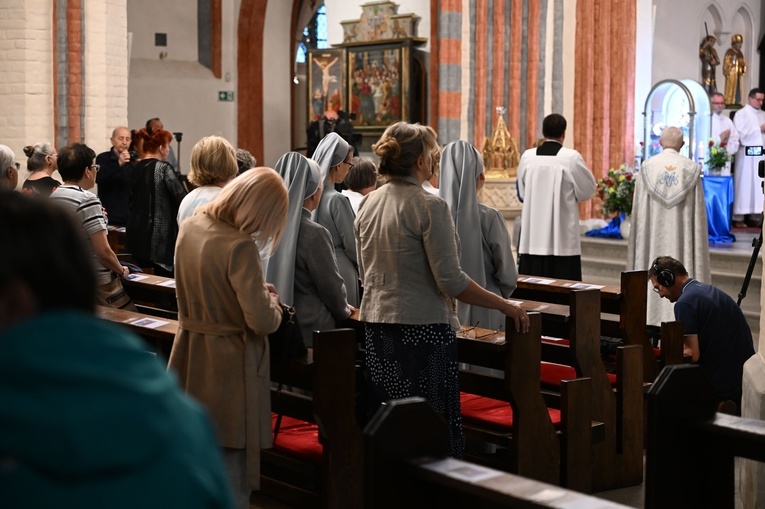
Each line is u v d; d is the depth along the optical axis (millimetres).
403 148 4082
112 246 8844
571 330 5074
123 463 1141
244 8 19734
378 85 16719
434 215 3996
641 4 15797
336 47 17297
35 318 1199
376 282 4141
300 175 4621
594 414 5117
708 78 18391
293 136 22453
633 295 5797
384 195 4148
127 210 9367
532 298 6609
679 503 2924
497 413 5098
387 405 2371
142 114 18812
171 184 7223
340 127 15891
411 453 2373
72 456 1112
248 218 3684
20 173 11234
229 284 3705
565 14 14789
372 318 4129
